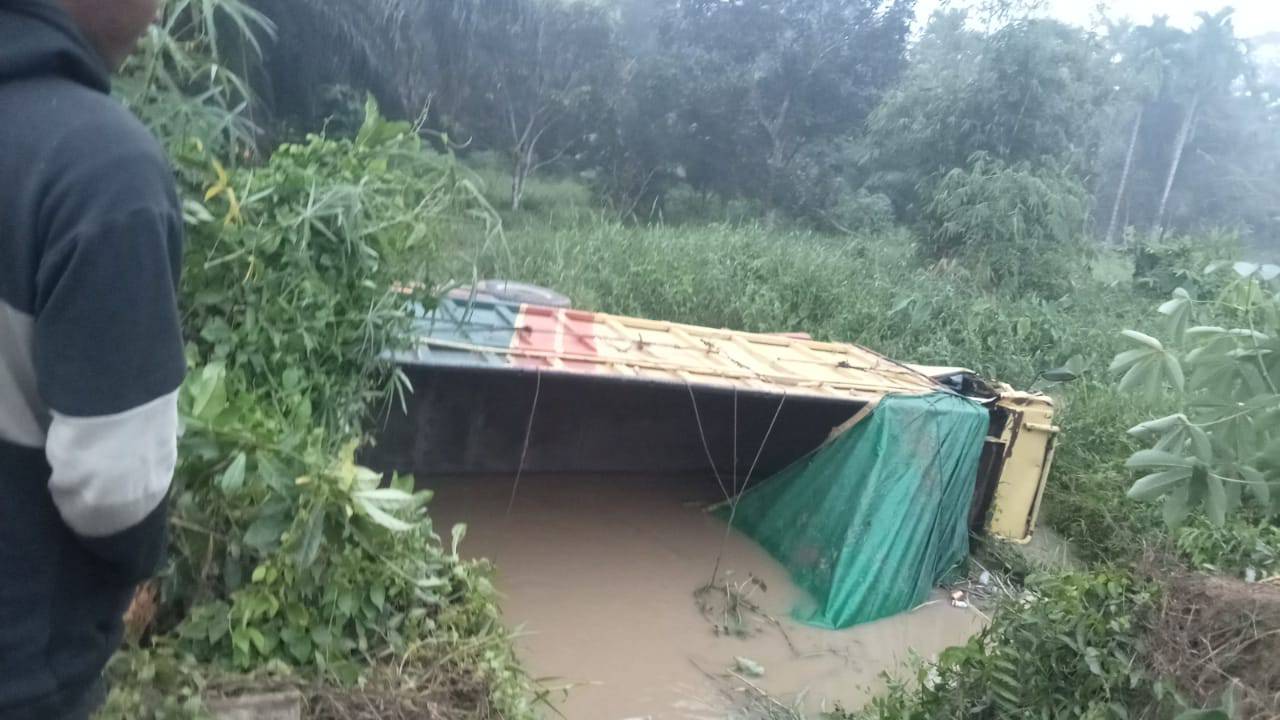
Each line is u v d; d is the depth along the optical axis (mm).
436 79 10828
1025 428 6785
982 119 15008
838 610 5734
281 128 8078
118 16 1455
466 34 10945
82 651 1449
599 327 6785
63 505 1317
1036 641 3857
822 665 5238
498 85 11883
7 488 1336
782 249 11641
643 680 4820
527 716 3291
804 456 6598
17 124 1285
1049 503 7617
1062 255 14016
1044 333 10648
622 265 10219
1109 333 11031
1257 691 3264
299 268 3855
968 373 7016
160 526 1452
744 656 5219
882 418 6027
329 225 4027
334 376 4051
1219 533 5344
